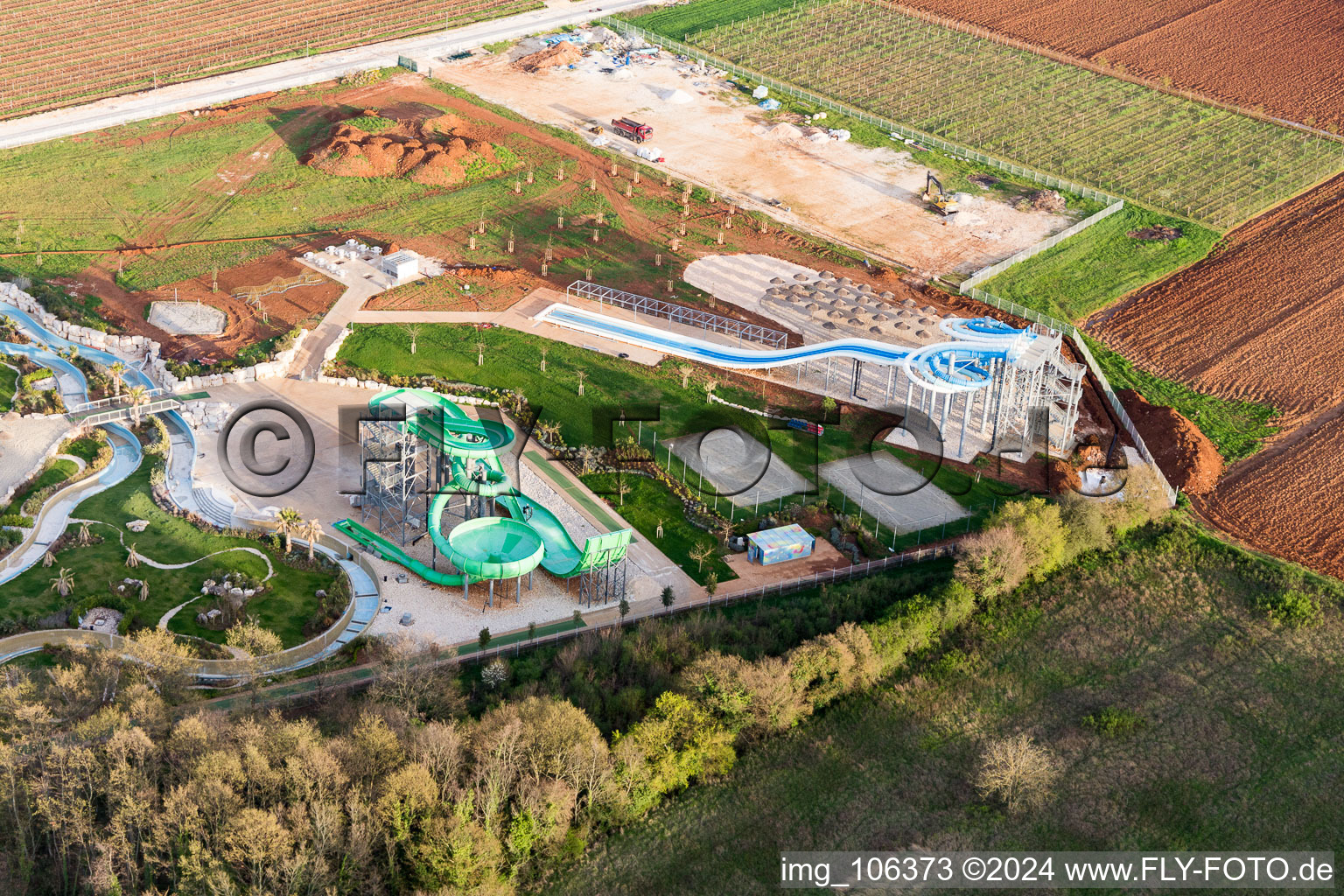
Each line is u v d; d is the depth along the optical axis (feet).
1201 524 443.73
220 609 380.78
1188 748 350.84
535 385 499.51
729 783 334.24
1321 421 501.15
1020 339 459.73
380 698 332.60
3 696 313.53
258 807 292.61
